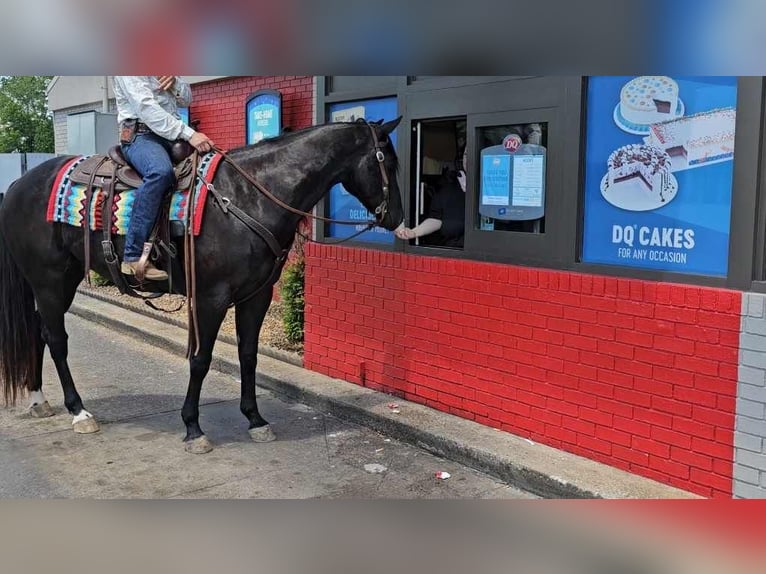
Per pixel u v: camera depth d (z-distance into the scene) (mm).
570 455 4250
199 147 4492
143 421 5344
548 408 4391
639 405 3910
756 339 3398
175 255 4480
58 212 4742
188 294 4426
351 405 5281
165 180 4355
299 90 8070
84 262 4805
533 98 4402
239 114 9070
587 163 4188
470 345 4855
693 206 3725
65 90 15188
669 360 3756
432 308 5113
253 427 4957
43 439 4945
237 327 4984
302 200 4617
